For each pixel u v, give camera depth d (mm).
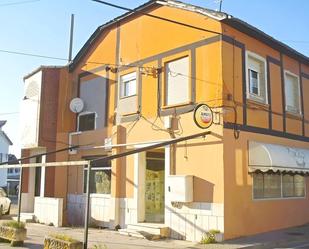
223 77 13695
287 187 16422
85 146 18750
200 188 13727
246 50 14898
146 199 16234
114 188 16578
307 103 18516
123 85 17469
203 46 14391
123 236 14609
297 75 18000
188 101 14469
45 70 20016
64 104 19922
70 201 19094
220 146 13359
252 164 14273
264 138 15227
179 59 15172
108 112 17922
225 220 13078
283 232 14766
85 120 19203
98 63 18891
